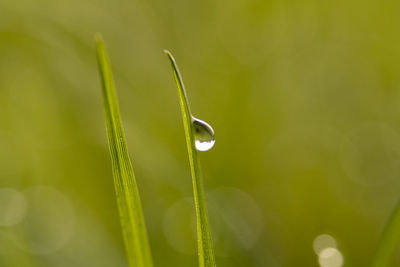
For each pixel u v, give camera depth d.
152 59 0.25
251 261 0.17
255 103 0.22
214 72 0.24
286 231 0.19
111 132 0.12
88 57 0.23
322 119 0.23
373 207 0.20
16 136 0.22
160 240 0.18
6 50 0.23
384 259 0.14
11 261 0.16
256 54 0.24
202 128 0.13
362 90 0.24
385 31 0.26
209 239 0.12
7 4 0.23
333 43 0.26
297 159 0.21
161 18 0.26
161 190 0.19
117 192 0.12
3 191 0.19
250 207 0.19
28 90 0.23
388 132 0.23
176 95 0.24
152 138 0.20
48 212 0.19
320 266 0.17
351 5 0.26
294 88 0.24
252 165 0.21
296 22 0.26
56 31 0.23
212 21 0.26
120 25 0.25
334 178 0.21
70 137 0.22
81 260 0.17
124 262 0.17
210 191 0.18
